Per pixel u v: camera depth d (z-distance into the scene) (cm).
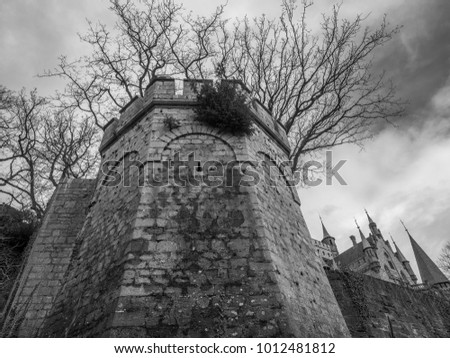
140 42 1656
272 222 789
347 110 1554
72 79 1664
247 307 586
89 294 687
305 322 659
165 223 697
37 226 1256
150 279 609
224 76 1381
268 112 1197
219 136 887
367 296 1220
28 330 838
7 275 1073
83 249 855
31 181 1858
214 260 647
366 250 4362
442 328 1476
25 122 1877
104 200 916
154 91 991
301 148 1549
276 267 662
